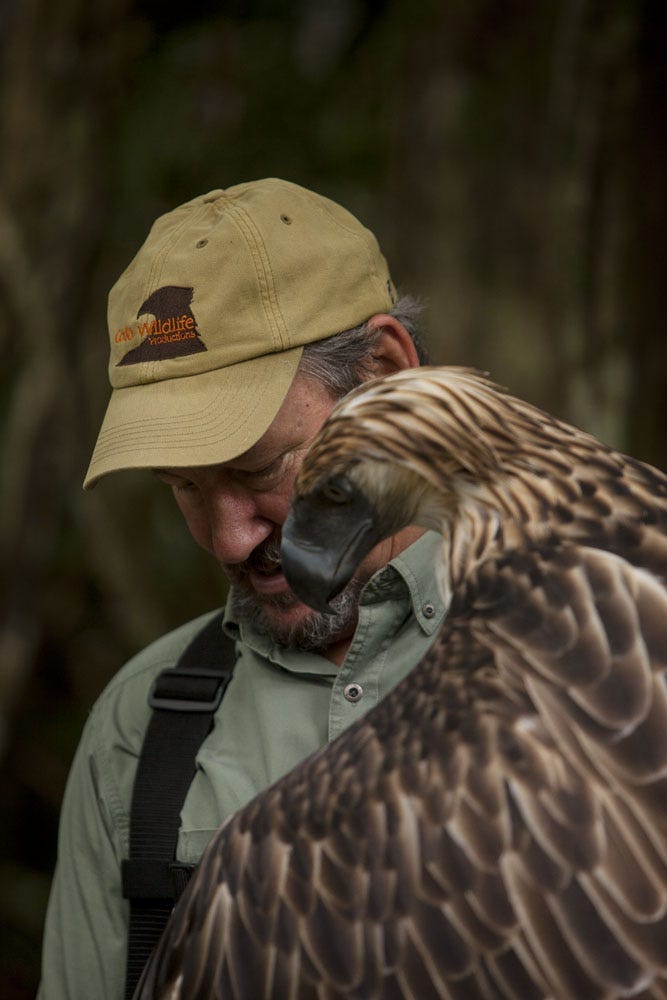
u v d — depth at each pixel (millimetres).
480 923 2521
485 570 2881
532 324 9055
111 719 4012
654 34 8914
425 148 9367
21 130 9422
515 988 2488
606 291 9062
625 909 2461
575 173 9102
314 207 3730
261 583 3648
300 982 2641
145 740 3744
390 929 2578
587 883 2486
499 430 2965
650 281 9016
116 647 11172
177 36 10570
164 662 4035
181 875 3518
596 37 9031
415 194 9367
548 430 3018
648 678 2613
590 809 2523
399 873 2592
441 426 2928
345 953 2607
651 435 8992
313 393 3588
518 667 2682
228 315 3521
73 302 9672
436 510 3014
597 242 9078
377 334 3684
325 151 10266
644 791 2520
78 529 10781
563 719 2605
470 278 9148
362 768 2699
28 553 9773
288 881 2697
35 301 9492
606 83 9055
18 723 11289
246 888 2750
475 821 2559
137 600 10344
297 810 2740
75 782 4086
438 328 9062
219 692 3781
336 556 2967
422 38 9500
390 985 2564
